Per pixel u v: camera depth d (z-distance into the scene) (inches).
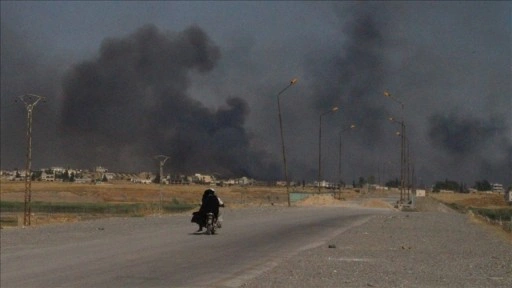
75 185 6525.6
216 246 880.9
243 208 2301.9
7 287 525.0
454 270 609.6
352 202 3459.6
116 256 752.3
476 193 7775.6
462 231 1233.4
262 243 936.3
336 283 518.3
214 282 555.5
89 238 1000.9
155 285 538.0
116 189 5487.2
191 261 708.0
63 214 2253.9
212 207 1093.8
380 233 1125.7
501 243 957.8
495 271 603.2
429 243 932.0
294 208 2405.3
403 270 606.5
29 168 1620.3
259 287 497.7
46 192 4704.7
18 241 944.9
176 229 1198.3
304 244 928.3
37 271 621.6
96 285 536.4
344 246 870.4
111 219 1574.8
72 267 652.1
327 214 1930.4
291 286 502.3
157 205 2667.3
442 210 2758.4
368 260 695.7
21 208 2844.5
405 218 1722.4
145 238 1002.1
